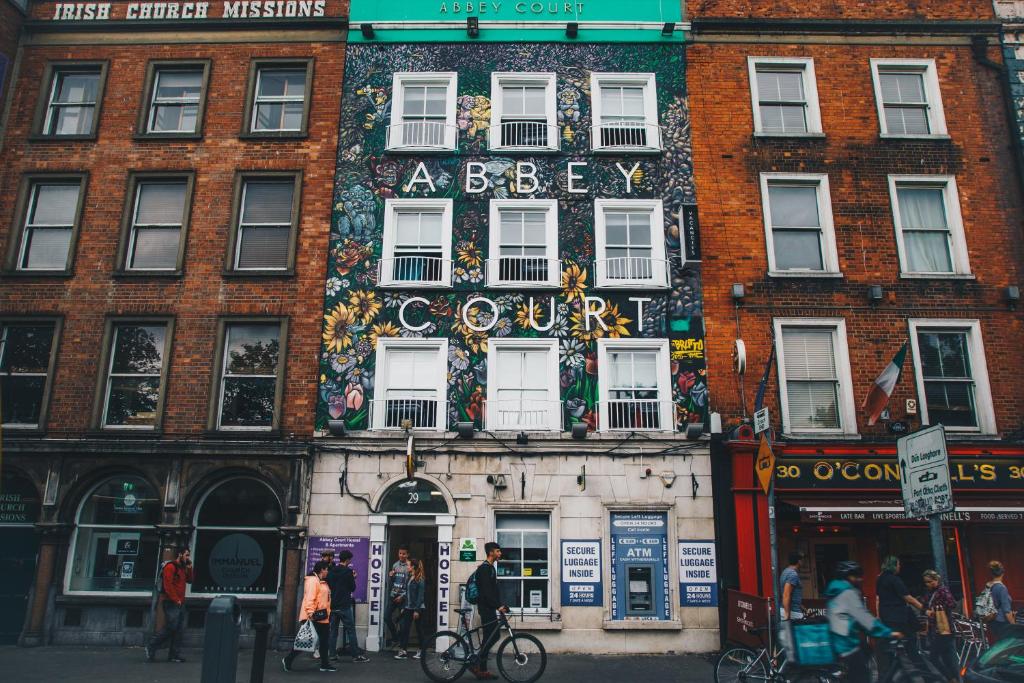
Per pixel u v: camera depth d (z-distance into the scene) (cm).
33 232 1611
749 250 1576
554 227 1589
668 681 1066
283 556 1398
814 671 838
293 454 1422
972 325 1536
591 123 1670
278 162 1625
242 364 1525
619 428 1473
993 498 1396
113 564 1422
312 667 1134
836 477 1405
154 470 1432
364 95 1675
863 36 1716
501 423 1480
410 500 1426
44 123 1673
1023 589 1407
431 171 1627
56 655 1247
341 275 1548
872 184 1622
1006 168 1638
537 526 1428
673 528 1403
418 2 1739
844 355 1511
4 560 1424
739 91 1683
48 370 1500
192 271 1555
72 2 1727
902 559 1425
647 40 1716
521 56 1712
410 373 1514
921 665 893
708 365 1499
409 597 1256
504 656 1072
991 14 1731
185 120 1684
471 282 1552
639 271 1580
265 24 1714
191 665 1145
